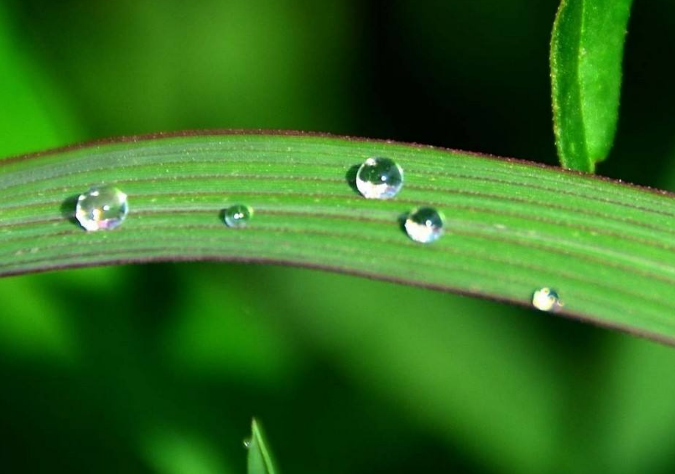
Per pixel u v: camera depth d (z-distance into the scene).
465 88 0.30
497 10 0.30
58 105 0.28
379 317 0.28
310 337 0.28
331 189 0.23
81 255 0.23
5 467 0.26
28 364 0.27
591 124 0.23
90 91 0.29
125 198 0.23
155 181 0.23
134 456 0.27
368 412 0.28
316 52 0.31
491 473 0.27
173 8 0.30
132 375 0.27
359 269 0.22
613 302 0.22
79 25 0.29
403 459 0.27
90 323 0.27
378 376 0.28
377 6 0.31
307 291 0.28
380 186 0.23
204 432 0.27
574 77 0.23
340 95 0.30
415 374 0.28
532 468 0.27
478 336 0.28
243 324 0.28
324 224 0.23
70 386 0.27
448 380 0.28
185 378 0.27
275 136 0.23
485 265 0.22
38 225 0.23
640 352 0.28
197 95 0.30
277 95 0.30
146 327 0.27
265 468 0.22
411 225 0.22
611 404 0.28
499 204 0.22
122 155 0.23
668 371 0.28
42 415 0.27
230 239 0.23
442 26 0.30
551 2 0.29
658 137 0.28
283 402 0.27
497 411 0.28
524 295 0.22
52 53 0.28
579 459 0.27
